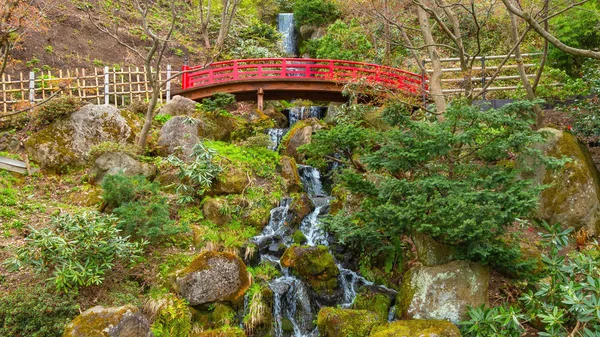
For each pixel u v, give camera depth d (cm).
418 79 1305
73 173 914
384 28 1476
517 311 532
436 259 628
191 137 983
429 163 645
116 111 985
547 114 1056
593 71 984
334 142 809
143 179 771
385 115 704
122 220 652
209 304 636
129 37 1745
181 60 1797
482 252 532
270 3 2506
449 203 530
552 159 584
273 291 670
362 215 661
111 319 487
